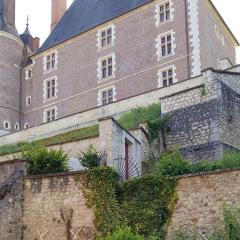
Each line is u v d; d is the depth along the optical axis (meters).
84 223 17.69
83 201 17.97
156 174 18.02
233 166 18.20
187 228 16.20
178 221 16.45
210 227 15.84
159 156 25.30
